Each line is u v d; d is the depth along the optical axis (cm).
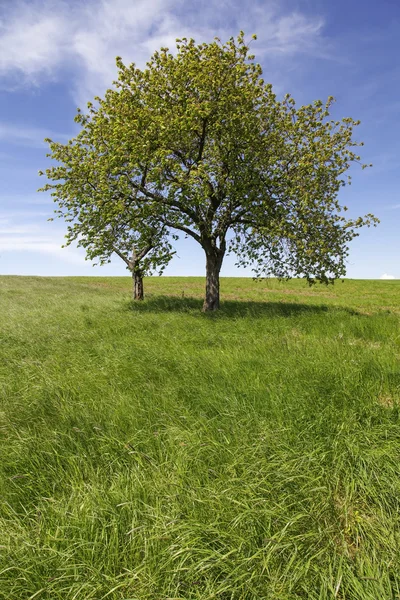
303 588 255
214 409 510
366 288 4069
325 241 1496
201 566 264
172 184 1389
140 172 1533
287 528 300
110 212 1445
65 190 1605
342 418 459
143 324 1227
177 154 1562
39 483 368
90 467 396
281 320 1248
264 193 1468
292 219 1488
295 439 425
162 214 1552
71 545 281
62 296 2708
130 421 480
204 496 336
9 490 364
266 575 262
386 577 256
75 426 475
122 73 1491
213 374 625
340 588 257
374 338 963
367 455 380
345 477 356
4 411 539
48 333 1082
